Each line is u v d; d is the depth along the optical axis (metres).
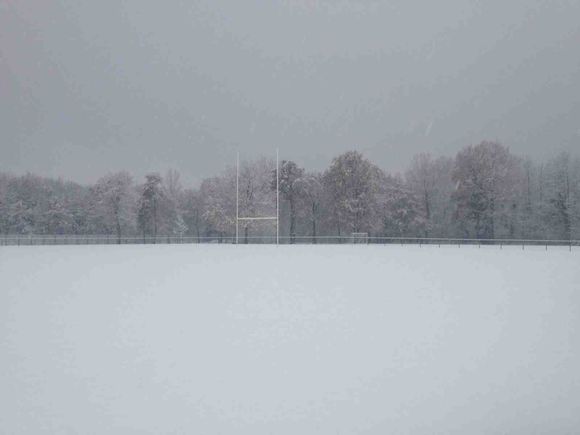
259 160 73.81
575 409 7.53
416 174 79.44
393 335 11.63
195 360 9.67
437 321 13.15
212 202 75.12
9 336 11.55
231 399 7.77
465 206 69.56
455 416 7.28
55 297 17.25
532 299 16.66
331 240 72.12
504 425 7.02
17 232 81.75
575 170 70.69
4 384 8.35
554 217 70.81
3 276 23.69
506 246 55.06
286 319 13.41
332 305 15.57
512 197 70.38
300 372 9.00
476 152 69.94
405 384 8.45
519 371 9.11
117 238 71.81
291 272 25.48
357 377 8.76
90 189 81.06
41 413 7.23
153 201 74.44
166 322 13.05
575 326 12.54
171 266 29.11
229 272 25.45
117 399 7.74
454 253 41.38
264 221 72.62
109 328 12.36
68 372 8.97
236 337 11.43
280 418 7.14
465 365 9.43
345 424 6.98
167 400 7.71
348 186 71.44
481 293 18.08
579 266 28.70
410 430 6.85
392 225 74.94
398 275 23.95
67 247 53.56
